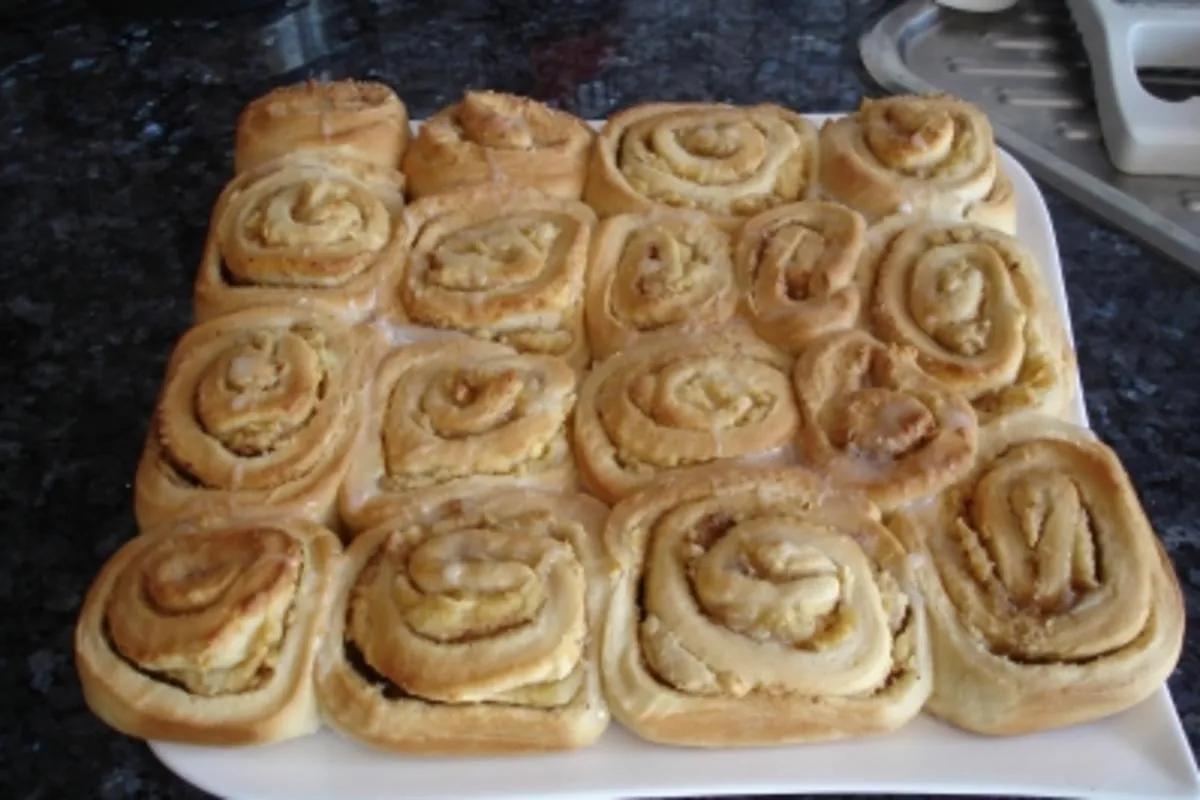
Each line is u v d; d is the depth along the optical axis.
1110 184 0.67
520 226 0.55
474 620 0.44
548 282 0.53
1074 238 0.64
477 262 0.53
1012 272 0.54
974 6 0.75
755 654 0.44
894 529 0.47
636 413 0.49
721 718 0.43
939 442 0.48
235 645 0.44
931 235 0.55
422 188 0.57
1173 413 0.57
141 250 0.65
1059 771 0.43
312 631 0.44
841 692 0.43
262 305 0.52
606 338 0.52
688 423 0.49
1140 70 0.73
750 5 0.77
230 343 0.51
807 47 0.74
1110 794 0.43
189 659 0.44
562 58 0.74
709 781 0.43
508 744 0.43
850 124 0.59
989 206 0.56
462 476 0.48
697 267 0.54
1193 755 0.45
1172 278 0.62
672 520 0.46
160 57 0.75
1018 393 0.50
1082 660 0.44
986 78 0.73
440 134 0.58
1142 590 0.45
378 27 0.76
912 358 0.51
